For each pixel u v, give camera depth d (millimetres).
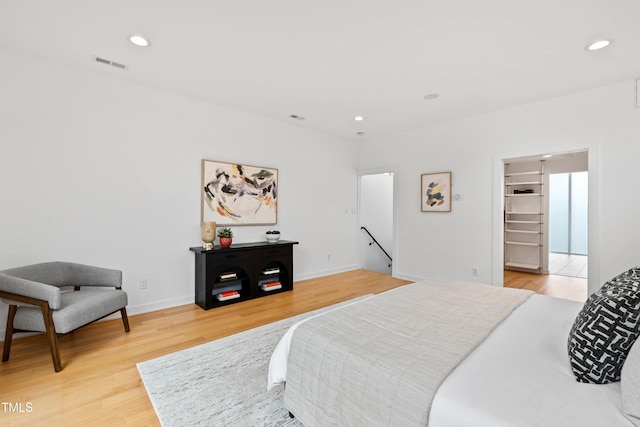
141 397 1851
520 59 2629
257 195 4336
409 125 4672
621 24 2107
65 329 2135
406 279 4973
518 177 6055
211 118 3869
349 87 3275
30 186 2719
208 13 2051
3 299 2234
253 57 2652
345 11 2014
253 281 3939
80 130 2961
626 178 3035
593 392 1025
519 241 6031
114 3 1960
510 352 1305
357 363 1268
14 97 2643
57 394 1868
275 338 2693
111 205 3146
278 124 4594
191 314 3322
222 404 1773
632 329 1039
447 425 976
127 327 2807
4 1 1939
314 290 4352
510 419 900
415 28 2195
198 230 3775
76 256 2951
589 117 3252
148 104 3367
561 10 1969
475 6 1945
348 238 5727
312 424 1398
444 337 1449
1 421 1623
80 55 2670
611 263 3109
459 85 3180
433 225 4625
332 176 5406
